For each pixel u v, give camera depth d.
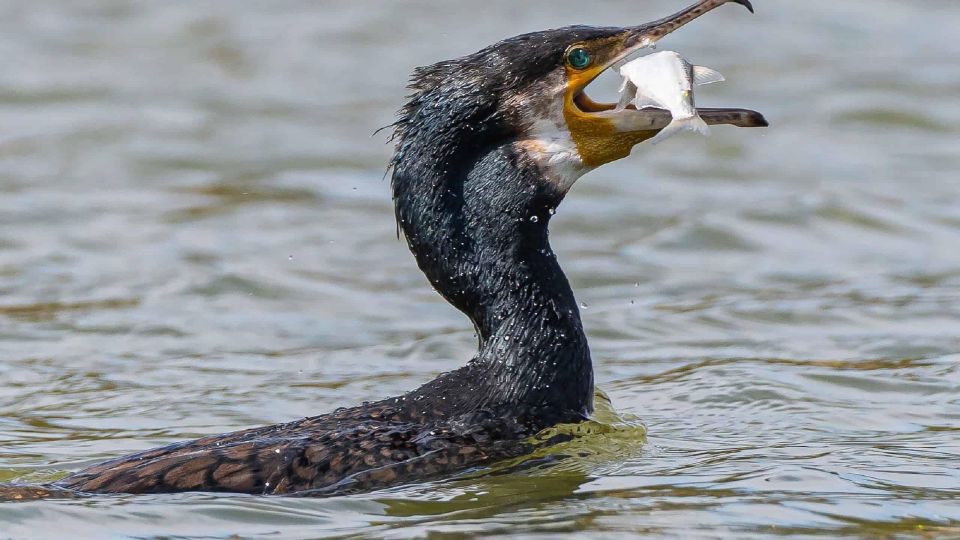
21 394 12.64
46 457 10.52
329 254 17.64
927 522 8.45
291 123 23.64
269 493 8.80
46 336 14.64
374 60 26.97
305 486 8.88
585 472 9.49
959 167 21.11
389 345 14.32
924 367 12.84
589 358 10.27
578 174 10.15
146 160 21.77
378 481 9.02
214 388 12.77
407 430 9.55
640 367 13.28
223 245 17.95
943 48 27.33
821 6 30.25
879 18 29.50
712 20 29.17
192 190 20.50
